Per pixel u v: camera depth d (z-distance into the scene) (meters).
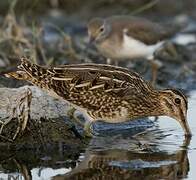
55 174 11.49
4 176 11.44
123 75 13.26
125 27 18.00
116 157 12.18
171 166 11.77
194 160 12.06
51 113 13.35
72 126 13.12
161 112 13.48
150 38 18.02
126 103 13.11
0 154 12.31
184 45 20.47
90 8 23.48
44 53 17.95
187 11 23.86
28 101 12.61
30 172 11.62
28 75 12.73
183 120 13.37
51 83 12.77
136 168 11.68
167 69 18.53
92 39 18.38
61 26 21.97
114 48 18.05
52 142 12.68
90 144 12.83
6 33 17.95
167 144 12.88
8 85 15.15
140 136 13.38
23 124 12.56
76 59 18.19
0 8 21.98
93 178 11.35
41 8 22.80
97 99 12.97
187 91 16.83
